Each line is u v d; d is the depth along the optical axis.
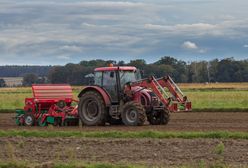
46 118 33.34
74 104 36.38
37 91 33.91
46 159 18.05
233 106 50.06
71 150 18.34
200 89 112.56
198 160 17.33
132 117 31.02
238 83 179.62
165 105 31.59
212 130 27.03
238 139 22.66
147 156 18.31
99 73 32.50
